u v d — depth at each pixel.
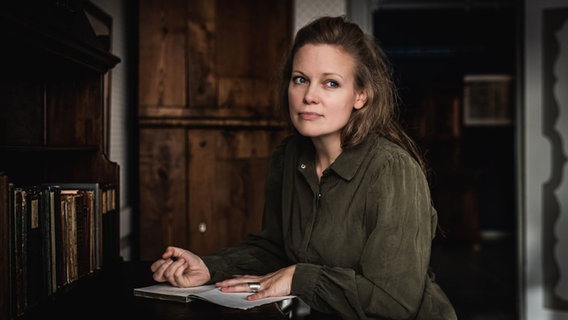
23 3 1.68
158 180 3.66
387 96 1.79
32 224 1.65
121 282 1.95
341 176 1.71
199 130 3.72
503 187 10.16
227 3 3.79
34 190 1.68
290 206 1.88
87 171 2.32
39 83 2.28
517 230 4.41
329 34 1.70
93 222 2.08
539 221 4.32
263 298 1.64
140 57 3.63
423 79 10.43
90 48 2.05
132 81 4.04
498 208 10.17
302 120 1.70
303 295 1.64
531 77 4.29
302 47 1.71
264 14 3.93
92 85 2.32
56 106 2.33
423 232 1.63
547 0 4.25
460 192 9.06
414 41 10.42
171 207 3.67
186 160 3.69
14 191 1.56
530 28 4.28
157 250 3.66
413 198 1.63
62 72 2.32
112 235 2.26
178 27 3.67
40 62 2.11
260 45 3.92
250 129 3.87
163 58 3.65
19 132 2.19
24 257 1.61
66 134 2.33
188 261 1.83
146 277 2.03
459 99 9.40
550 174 4.29
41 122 2.30
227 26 3.79
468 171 9.02
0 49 1.76
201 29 3.72
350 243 1.71
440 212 9.13
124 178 3.84
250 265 1.95
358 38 1.73
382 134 1.79
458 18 10.34
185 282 1.79
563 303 4.28
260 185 3.92
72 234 1.92
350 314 1.59
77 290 1.84
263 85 3.93
